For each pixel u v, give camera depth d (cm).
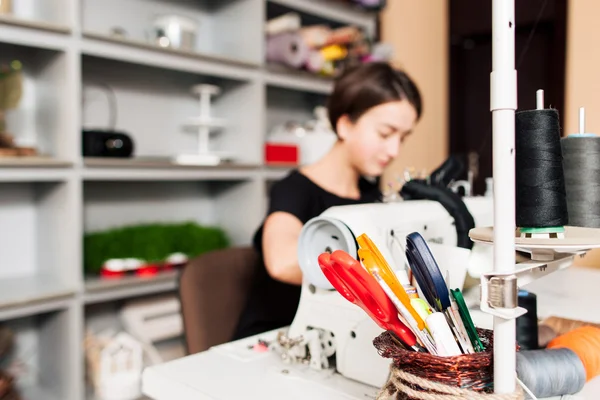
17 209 181
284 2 214
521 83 83
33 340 185
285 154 220
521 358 52
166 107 219
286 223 107
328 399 61
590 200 61
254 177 212
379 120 114
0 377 154
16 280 169
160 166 180
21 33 146
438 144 245
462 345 48
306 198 114
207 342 113
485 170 104
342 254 47
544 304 83
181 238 194
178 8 221
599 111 82
